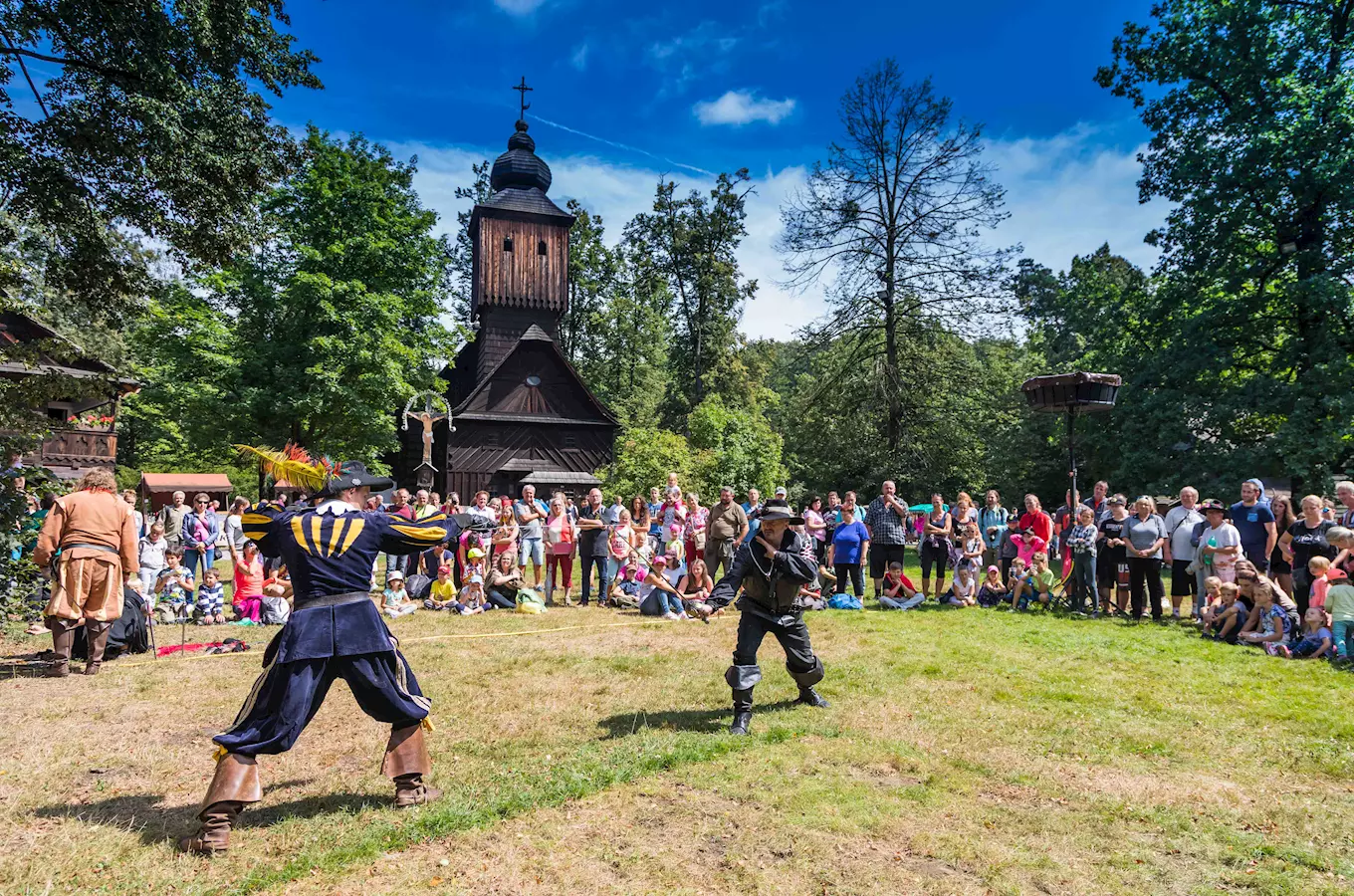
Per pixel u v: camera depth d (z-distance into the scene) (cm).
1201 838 364
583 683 676
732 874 322
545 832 360
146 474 2886
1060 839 362
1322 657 793
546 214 3847
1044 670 723
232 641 844
